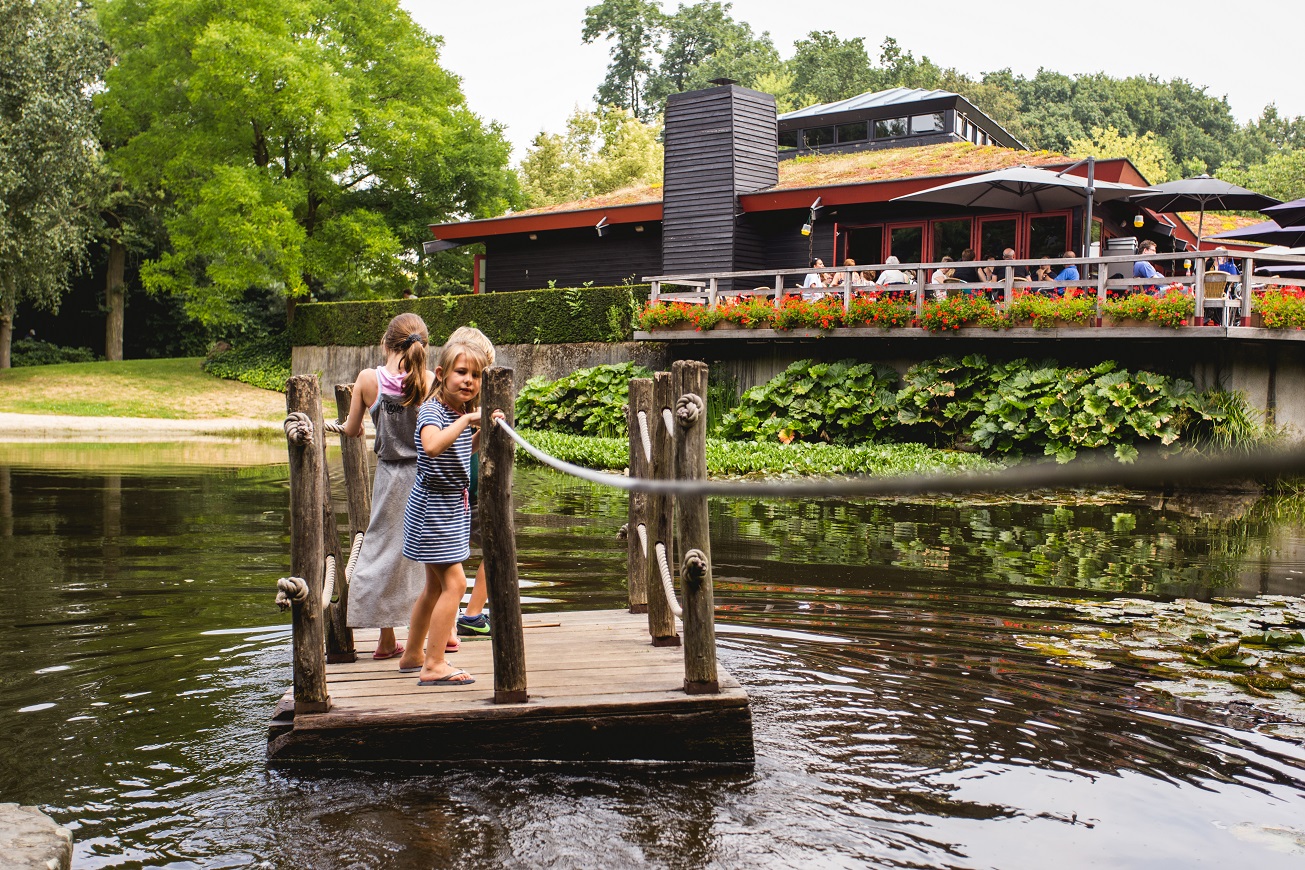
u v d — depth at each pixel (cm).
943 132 2609
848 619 663
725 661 568
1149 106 7738
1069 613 686
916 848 358
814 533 1047
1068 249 1969
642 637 566
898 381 1844
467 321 2645
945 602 716
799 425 1861
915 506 1291
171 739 446
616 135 5138
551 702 441
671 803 396
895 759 437
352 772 424
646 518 619
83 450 1988
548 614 629
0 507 1170
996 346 1750
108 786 399
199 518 1094
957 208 2092
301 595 428
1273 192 4000
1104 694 518
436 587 485
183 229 3353
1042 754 442
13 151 2692
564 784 416
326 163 3328
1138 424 1527
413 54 3456
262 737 451
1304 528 1116
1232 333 1455
